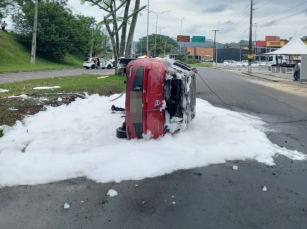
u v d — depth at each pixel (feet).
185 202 13.06
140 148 18.15
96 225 11.44
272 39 287.89
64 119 26.55
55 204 12.94
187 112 20.40
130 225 11.44
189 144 19.24
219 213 12.21
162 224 11.48
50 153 17.98
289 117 30.48
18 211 12.42
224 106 36.32
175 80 19.24
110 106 32.89
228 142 19.26
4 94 36.91
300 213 12.27
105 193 13.83
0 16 117.60
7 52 119.65
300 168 16.79
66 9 144.25
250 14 114.62
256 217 11.96
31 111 28.32
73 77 66.13
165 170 15.92
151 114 19.02
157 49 204.74
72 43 144.46
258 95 46.68
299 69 75.31
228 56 305.73
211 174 15.79
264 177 15.57
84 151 18.48
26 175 15.25
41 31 131.75
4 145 19.08
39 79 59.88
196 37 214.48
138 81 18.90
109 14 58.85
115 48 65.31
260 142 20.31
